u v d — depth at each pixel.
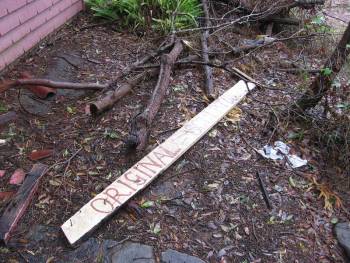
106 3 4.57
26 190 2.40
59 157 2.70
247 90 3.57
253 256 2.23
